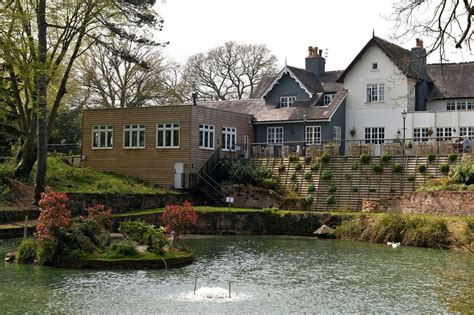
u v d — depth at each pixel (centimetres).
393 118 4906
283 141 5094
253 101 5578
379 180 4044
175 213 2581
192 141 4531
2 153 4303
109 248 2378
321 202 4116
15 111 4066
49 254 2292
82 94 6162
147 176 4691
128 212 3919
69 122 6081
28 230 3206
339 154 4509
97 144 4925
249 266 2445
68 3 3712
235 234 3672
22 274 2133
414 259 2630
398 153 4109
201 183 4500
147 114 4712
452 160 3900
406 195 3606
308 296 1911
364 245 3111
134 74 6112
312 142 4622
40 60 3553
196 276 2195
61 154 5319
